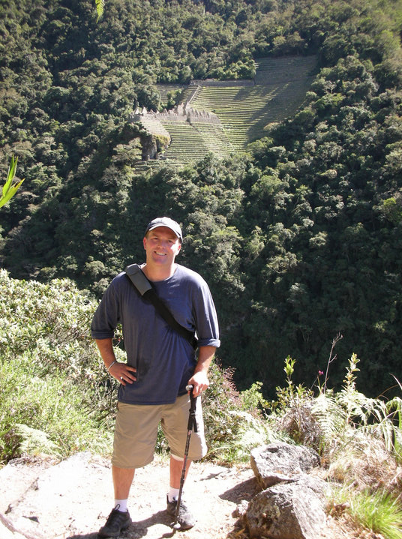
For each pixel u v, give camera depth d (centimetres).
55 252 4662
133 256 4466
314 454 315
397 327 3541
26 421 374
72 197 5312
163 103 7275
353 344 3534
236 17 11025
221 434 513
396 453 304
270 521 231
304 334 3641
